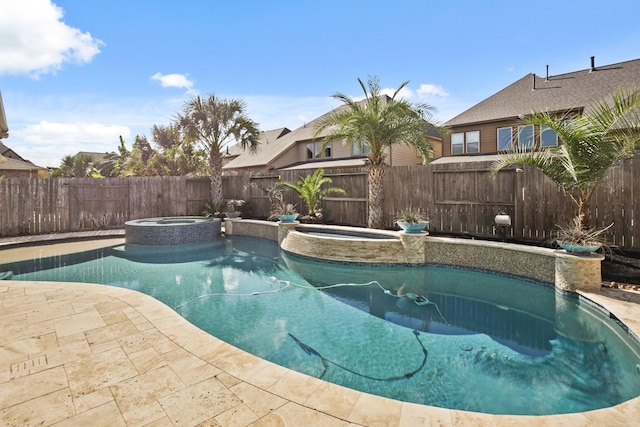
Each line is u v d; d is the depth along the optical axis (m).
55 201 13.04
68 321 4.18
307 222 12.04
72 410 2.51
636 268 5.77
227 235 12.90
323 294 6.05
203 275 7.36
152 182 15.09
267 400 2.63
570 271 5.49
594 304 4.95
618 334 4.36
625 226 6.62
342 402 2.61
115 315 4.39
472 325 4.69
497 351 3.93
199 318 4.94
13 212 12.23
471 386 3.23
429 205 9.87
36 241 10.90
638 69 14.85
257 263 8.51
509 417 2.44
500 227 8.50
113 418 2.42
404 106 9.80
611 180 6.75
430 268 7.71
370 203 10.35
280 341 4.20
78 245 10.84
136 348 3.48
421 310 5.25
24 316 4.34
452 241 7.57
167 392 2.73
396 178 10.52
